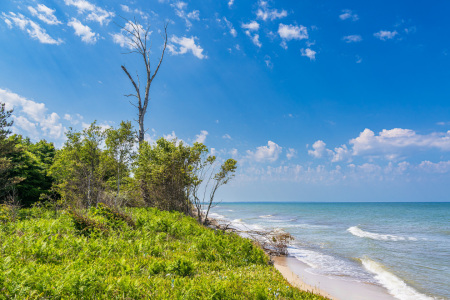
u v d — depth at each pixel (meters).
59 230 8.91
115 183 20.00
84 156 16.28
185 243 10.38
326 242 19.84
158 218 12.54
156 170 19.34
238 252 9.73
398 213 66.50
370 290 9.32
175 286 5.48
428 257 14.77
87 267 5.80
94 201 15.55
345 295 8.76
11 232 8.54
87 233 9.20
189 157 19.98
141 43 29.34
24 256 6.17
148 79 29.23
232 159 19.00
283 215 56.84
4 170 18.70
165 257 7.93
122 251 7.89
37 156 28.59
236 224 29.58
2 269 5.02
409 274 11.39
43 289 4.50
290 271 11.40
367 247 17.75
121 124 17.36
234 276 6.58
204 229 13.34
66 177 17.00
